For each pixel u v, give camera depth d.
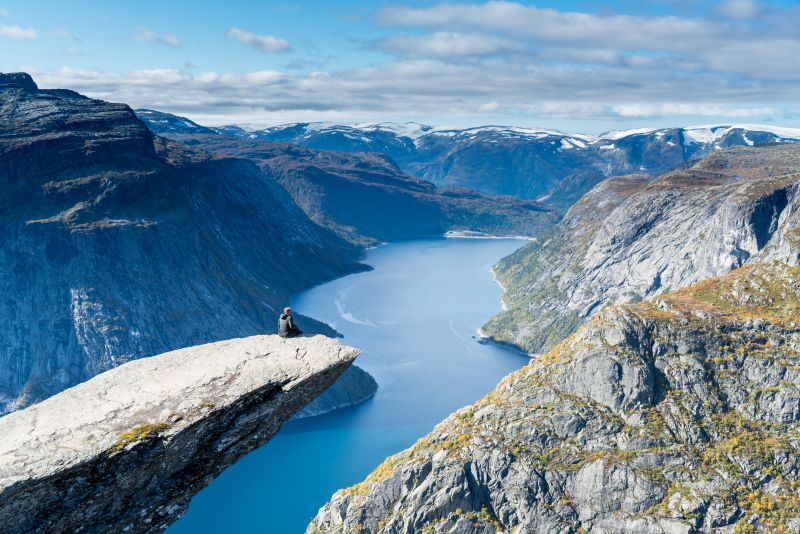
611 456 130.38
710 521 117.56
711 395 139.75
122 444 23.02
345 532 130.75
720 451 129.38
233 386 26.39
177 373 27.17
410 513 126.69
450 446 137.38
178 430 24.25
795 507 117.56
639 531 119.56
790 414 133.25
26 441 22.53
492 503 128.62
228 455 26.67
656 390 142.00
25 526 21.83
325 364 28.25
